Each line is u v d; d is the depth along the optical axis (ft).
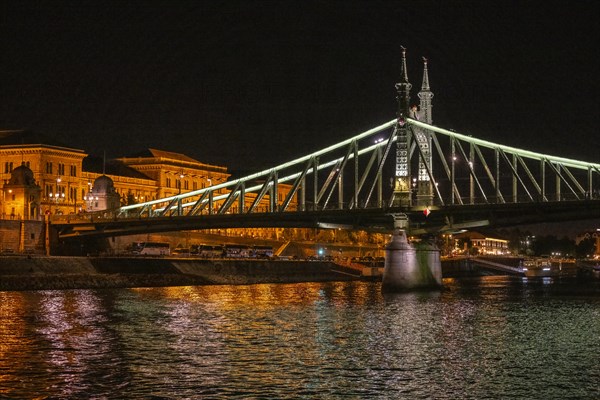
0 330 282.36
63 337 269.85
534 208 463.01
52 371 217.36
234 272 638.94
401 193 515.09
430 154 543.39
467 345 265.75
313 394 197.67
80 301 389.80
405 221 513.04
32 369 219.41
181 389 200.64
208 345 258.98
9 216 650.02
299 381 209.77
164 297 429.38
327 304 404.98
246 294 470.39
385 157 509.35
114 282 512.63
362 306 395.96
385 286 511.81
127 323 307.17
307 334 286.05
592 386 207.00
